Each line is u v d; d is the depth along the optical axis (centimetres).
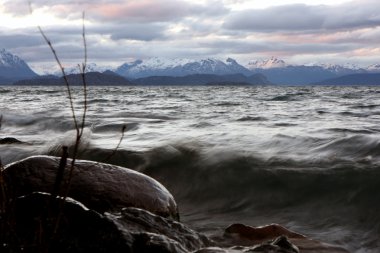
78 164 505
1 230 254
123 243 334
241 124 1430
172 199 516
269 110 2241
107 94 6053
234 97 4475
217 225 564
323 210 602
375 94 5109
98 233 336
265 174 716
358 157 761
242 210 642
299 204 633
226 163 780
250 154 812
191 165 808
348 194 623
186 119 1684
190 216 626
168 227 393
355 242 486
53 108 2464
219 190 718
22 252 256
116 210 464
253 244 460
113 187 486
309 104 2819
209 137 1020
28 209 329
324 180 667
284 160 769
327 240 491
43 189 464
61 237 331
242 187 705
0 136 1380
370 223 544
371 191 617
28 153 975
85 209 345
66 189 246
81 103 3166
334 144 859
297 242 460
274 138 973
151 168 835
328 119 1636
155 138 1109
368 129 1183
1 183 258
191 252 361
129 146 980
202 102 3291
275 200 656
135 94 6050
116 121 1591
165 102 3328
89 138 1133
